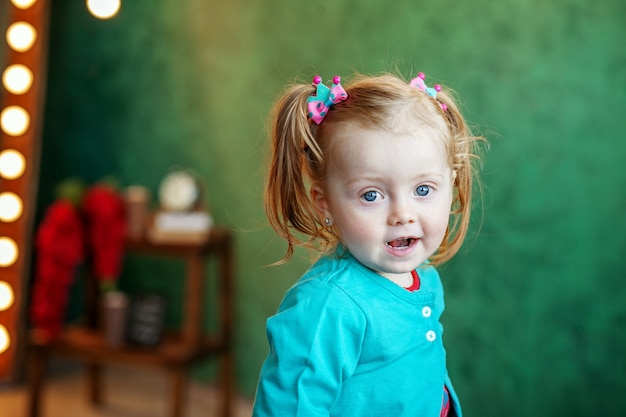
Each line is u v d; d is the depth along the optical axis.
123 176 3.19
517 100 2.07
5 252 1.76
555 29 1.98
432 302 1.01
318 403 0.91
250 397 2.89
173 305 3.13
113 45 3.16
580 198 1.99
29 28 1.75
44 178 3.34
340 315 0.92
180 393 2.54
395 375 0.96
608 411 2.01
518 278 2.13
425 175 0.90
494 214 2.15
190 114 2.95
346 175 0.91
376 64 2.35
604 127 1.93
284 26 2.61
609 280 1.97
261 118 2.70
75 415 2.89
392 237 0.91
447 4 2.18
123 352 2.57
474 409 2.27
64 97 3.32
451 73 2.19
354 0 2.40
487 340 2.22
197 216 2.61
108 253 2.65
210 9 2.83
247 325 2.85
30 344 2.68
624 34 1.87
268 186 1.04
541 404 2.13
